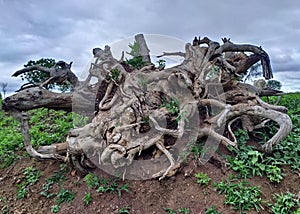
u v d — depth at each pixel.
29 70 5.71
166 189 4.29
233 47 5.73
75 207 4.26
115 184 4.39
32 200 4.60
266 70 5.89
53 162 5.18
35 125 6.63
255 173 4.47
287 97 7.42
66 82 5.77
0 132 6.65
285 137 4.95
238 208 3.98
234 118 5.22
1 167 5.39
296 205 4.05
